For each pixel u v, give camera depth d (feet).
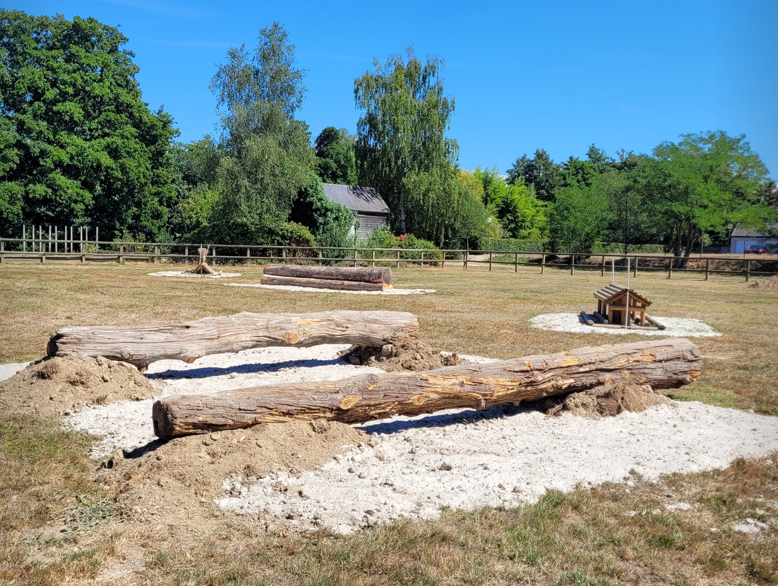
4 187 108.88
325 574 11.49
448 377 19.69
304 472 15.92
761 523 14.20
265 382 25.44
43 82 114.83
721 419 21.83
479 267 109.50
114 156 124.67
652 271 114.83
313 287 65.16
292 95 129.29
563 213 170.40
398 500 14.52
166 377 26.16
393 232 141.59
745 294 68.23
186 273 76.89
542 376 21.29
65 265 83.76
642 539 13.26
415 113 139.13
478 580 11.53
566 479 16.07
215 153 117.80
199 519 13.46
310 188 109.50
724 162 123.13
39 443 17.70
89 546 12.23
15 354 28.63
